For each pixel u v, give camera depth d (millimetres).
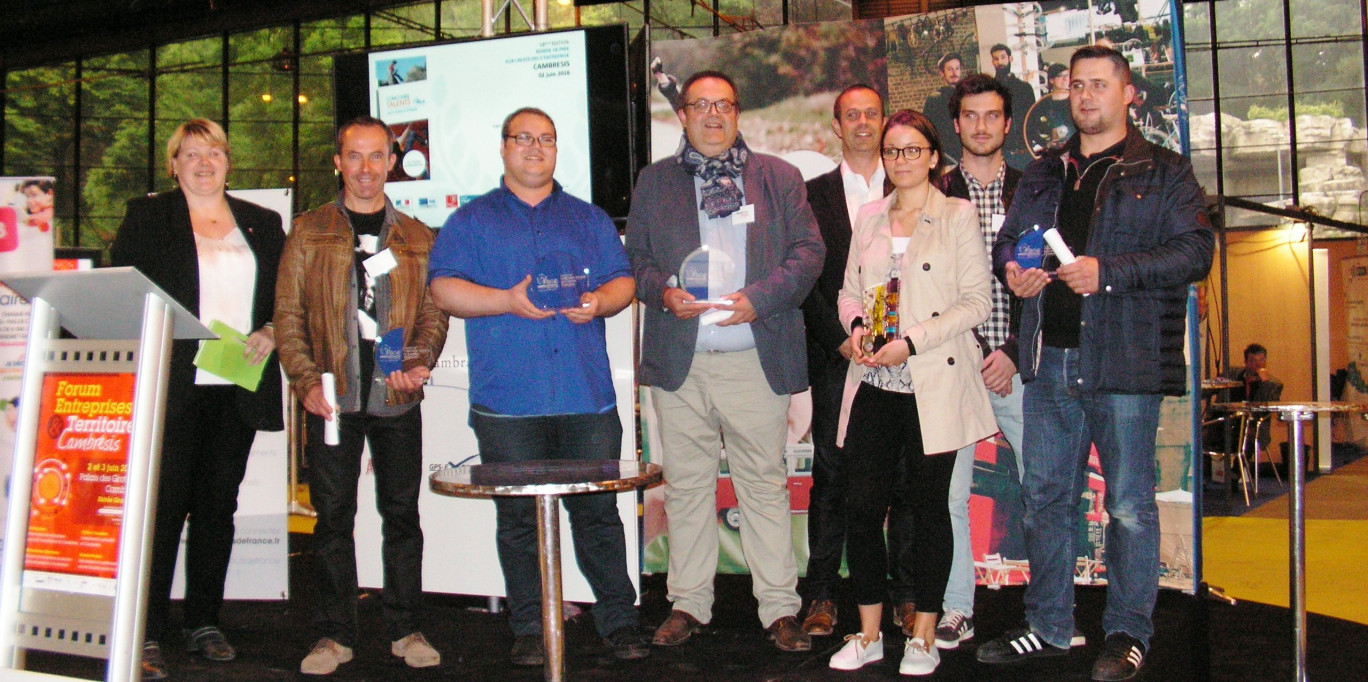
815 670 2723
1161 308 2650
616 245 3043
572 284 2877
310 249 2844
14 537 2125
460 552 3545
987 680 2621
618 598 2947
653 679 2668
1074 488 2828
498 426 2904
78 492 2092
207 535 3014
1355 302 10242
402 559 2896
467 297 2809
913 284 2695
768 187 3045
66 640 2062
